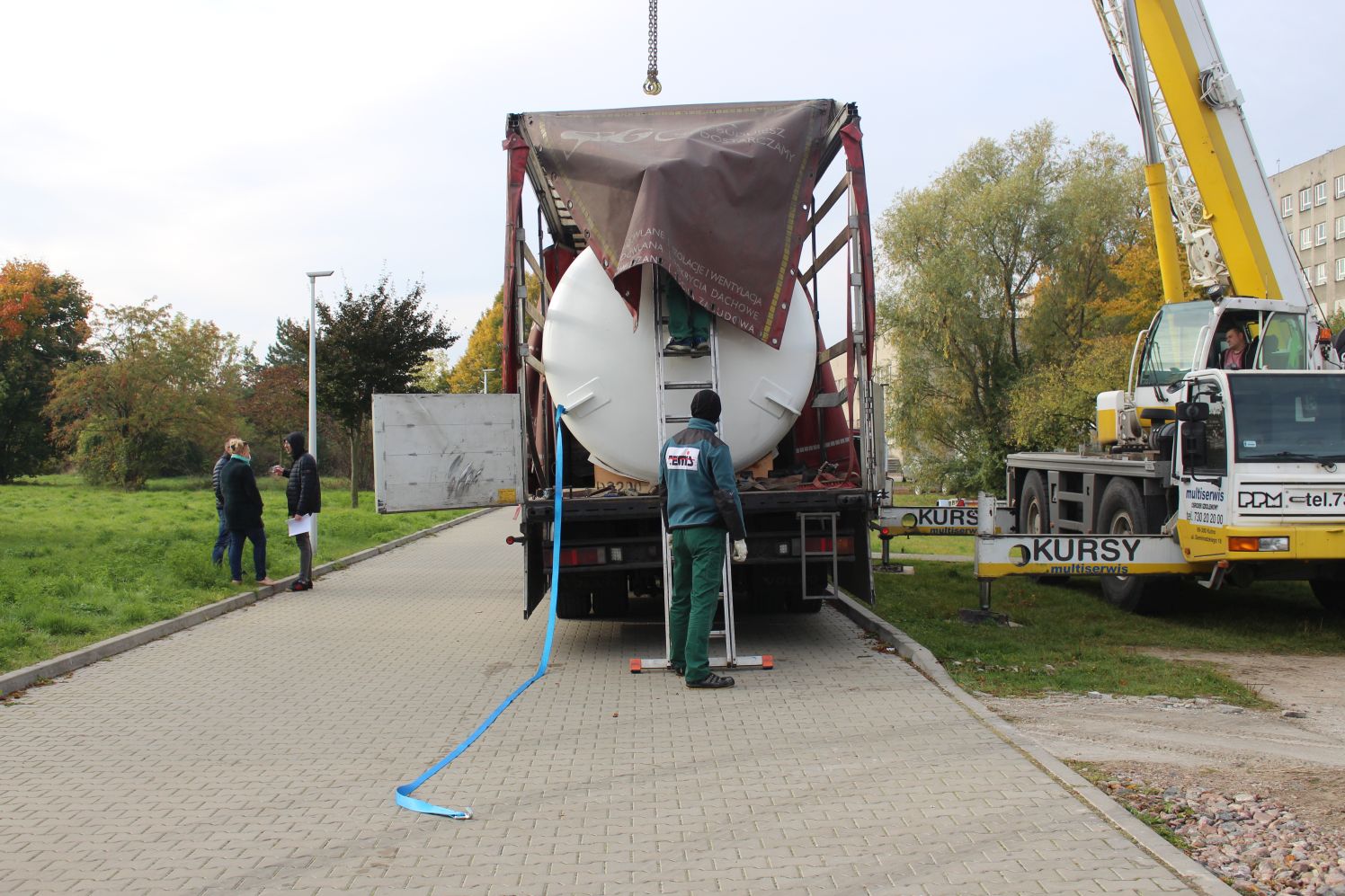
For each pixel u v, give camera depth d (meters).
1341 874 3.87
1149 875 3.87
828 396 9.00
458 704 7.01
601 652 8.80
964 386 38.19
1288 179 68.75
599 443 8.48
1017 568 9.62
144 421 48.38
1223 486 9.02
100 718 6.70
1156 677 7.60
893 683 7.26
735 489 7.09
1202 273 12.36
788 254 8.09
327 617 11.07
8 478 58.69
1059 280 37.25
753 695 6.98
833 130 8.50
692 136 8.09
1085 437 32.41
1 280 59.06
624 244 7.71
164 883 4.00
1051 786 4.93
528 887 3.92
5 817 4.79
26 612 9.63
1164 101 12.02
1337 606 10.36
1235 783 5.05
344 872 4.09
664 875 3.99
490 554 18.39
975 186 38.22
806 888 3.84
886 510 13.16
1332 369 9.52
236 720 6.63
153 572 13.40
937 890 3.78
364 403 27.39
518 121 8.32
